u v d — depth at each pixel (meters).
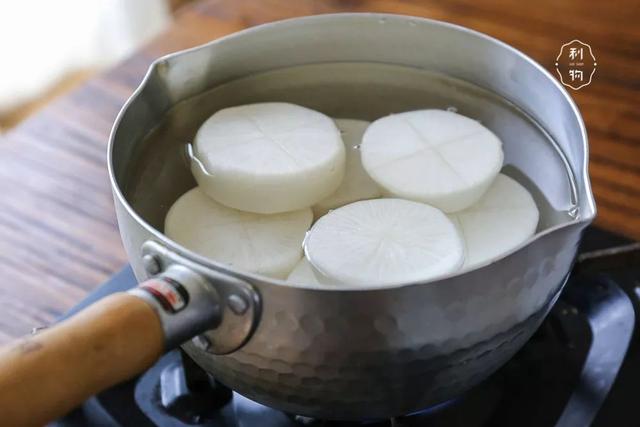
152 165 0.54
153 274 0.44
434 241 0.49
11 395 0.40
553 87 0.52
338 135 0.55
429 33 0.57
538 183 0.54
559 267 0.44
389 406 0.46
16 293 0.60
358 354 0.43
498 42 0.54
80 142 0.69
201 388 0.53
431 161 0.54
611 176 0.65
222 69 0.57
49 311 0.59
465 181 0.53
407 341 0.42
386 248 0.48
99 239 0.63
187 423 0.51
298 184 0.52
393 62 0.59
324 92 0.60
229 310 0.42
